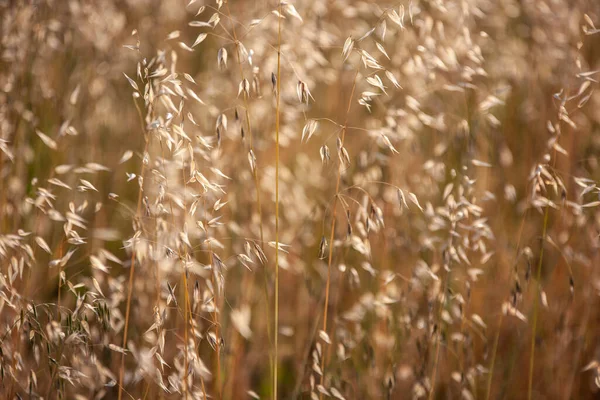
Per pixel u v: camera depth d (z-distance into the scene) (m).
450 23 3.15
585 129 3.17
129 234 3.08
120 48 3.28
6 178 2.64
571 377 2.61
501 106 3.48
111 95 3.34
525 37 3.65
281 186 2.94
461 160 2.69
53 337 2.03
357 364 2.65
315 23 3.03
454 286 2.87
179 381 2.07
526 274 2.26
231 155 2.83
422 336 2.41
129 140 3.31
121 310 2.53
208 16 3.93
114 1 3.37
